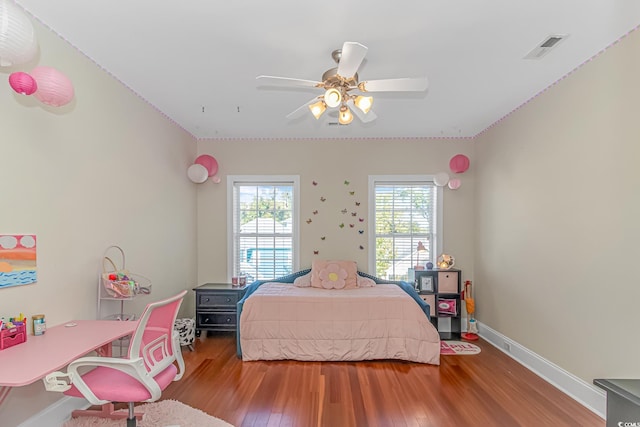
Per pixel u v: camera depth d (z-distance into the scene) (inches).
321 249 192.7
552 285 122.3
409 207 195.3
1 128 78.4
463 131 180.7
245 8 79.7
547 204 125.0
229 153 194.4
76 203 99.7
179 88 125.5
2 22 58.9
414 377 127.3
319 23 85.4
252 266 197.0
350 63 78.9
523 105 140.4
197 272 193.0
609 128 97.1
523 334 140.4
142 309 134.6
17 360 67.1
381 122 165.6
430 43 94.7
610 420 73.1
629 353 91.4
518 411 103.2
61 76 76.1
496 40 93.2
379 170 192.9
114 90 116.6
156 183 146.6
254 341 143.8
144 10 80.7
